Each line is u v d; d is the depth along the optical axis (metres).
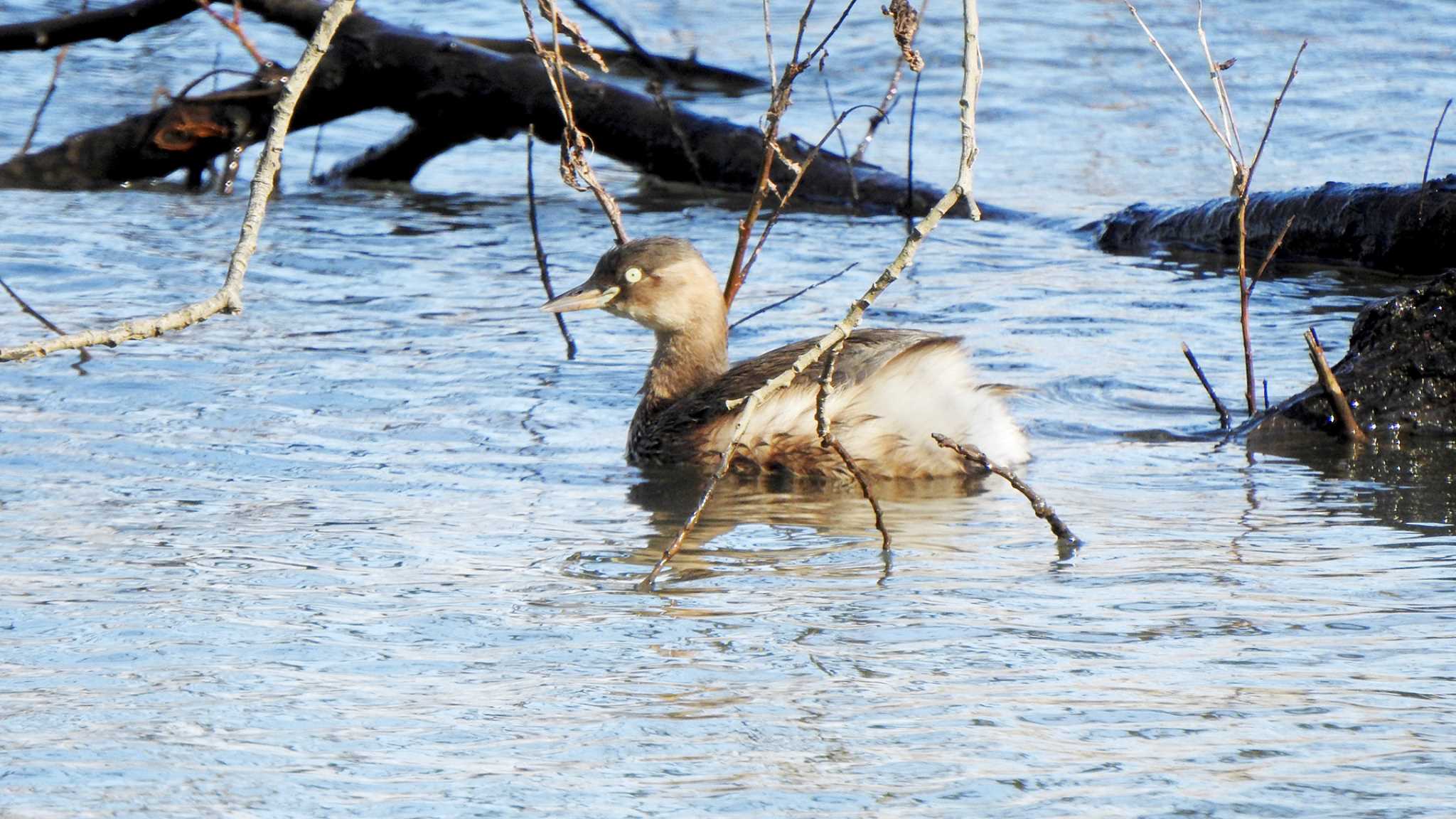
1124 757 7.39
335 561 10.48
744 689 8.27
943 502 12.29
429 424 14.23
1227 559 10.49
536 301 18.88
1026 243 21.73
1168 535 11.12
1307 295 18.94
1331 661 8.55
